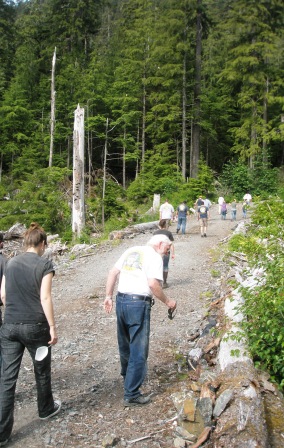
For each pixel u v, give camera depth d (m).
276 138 35.28
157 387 4.77
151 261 4.33
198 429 3.78
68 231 18.72
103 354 5.89
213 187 33.12
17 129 37.44
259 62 35.66
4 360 3.83
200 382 4.46
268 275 5.25
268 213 9.60
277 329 4.59
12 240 19.08
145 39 38.12
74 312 7.99
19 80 39.56
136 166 40.16
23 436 3.90
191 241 15.77
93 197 22.66
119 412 4.28
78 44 44.56
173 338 6.32
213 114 39.69
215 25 35.31
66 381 5.06
